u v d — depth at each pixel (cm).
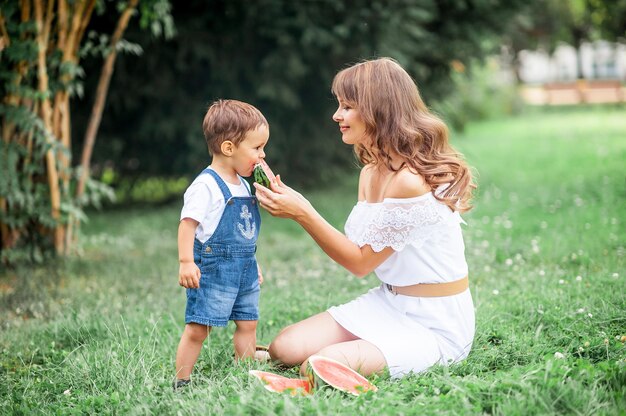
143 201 1166
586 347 348
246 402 280
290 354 345
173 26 1009
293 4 983
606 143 1609
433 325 335
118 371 345
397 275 338
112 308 496
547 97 3512
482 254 611
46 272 630
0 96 640
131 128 1084
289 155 1168
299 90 1112
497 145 1805
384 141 331
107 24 982
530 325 397
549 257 578
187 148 1095
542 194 965
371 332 333
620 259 549
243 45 1049
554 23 2958
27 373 376
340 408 274
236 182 346
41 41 636
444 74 1247
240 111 336
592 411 269
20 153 647
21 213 666
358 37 1008
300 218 323
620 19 3231
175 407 290
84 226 918
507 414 267
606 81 3441
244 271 347
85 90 1012
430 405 275
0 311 509
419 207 323
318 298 493
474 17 1162
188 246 328
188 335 341
